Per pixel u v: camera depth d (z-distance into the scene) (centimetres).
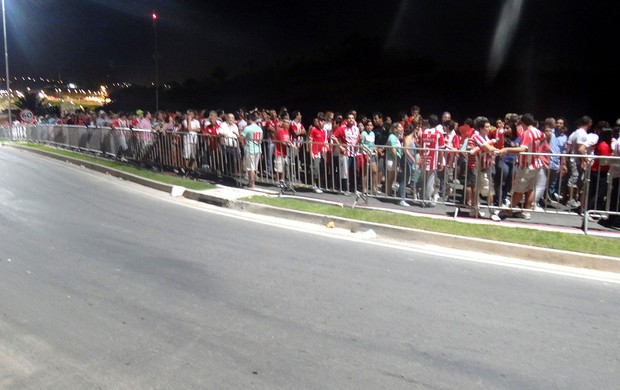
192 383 389
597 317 524
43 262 675
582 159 921
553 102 2109
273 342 459
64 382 388
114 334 470
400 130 1106
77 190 1270
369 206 1020
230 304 544
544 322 510
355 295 575
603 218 905
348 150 1094
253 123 1303
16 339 457
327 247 775
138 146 1669
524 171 887
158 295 566
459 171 964
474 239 768
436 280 630
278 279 624
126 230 862
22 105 4434
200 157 1397
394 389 385
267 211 1012
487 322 509
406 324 501
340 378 399
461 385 392
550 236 773
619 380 402
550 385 394
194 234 843
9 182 1357
